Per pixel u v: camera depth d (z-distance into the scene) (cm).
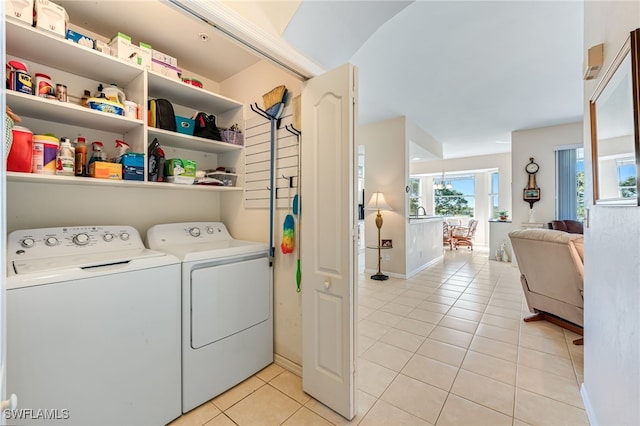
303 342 181
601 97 131
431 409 166
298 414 164
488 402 171
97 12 164
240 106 234
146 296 147
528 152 525
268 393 182
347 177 157
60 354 121
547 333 260
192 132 206
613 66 112
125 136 190
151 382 149
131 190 205
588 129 157
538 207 518
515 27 225
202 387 171
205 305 172
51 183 170
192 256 167
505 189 741
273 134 209
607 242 128
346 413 158
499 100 381
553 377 193
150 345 148
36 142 136
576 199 490
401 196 463
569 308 251
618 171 112
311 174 175
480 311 317
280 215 209
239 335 190
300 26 151
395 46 251
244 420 159
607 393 129
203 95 208
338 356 162
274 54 152
